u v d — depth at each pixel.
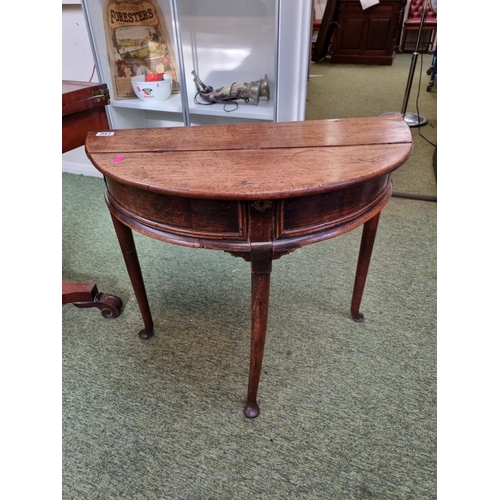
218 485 0.75
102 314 1.17
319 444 0.81
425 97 3.44
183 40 1.68
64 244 1.54
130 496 0.73
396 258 1.42
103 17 1.57
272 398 0.92
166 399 0.92
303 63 1.33
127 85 1.72
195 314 1.18
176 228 0.65
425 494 0.72
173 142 0.77
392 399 0.91
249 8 1.53
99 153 0.72
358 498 0.72
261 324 0.72
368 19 4.70
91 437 0.84
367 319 1.14
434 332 1.09
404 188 1.92
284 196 0.55
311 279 1.32
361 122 0.86
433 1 4.35
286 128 0.84
